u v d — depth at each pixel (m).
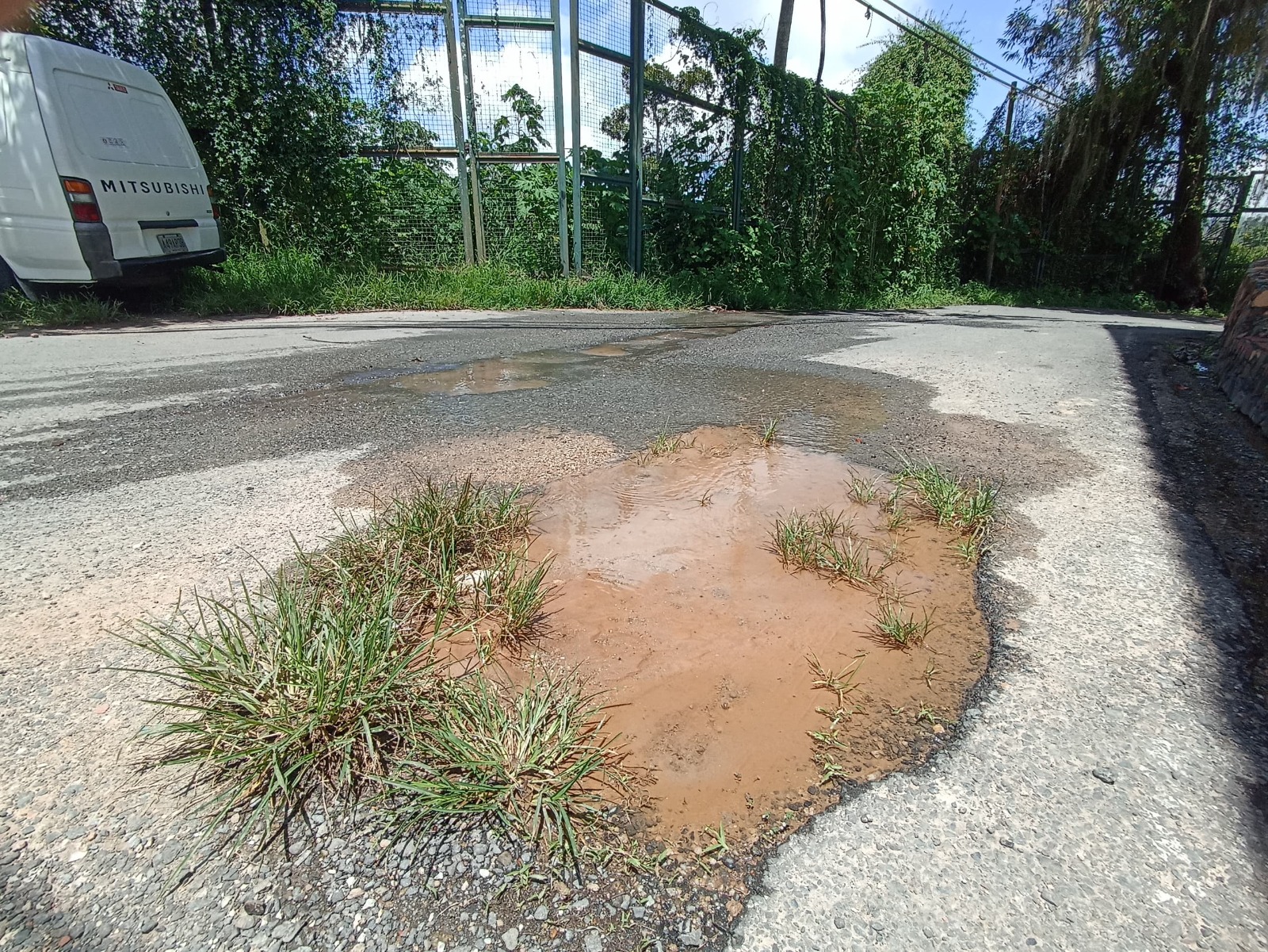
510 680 1.39
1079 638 1.56
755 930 0.93
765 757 1.22
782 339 5.86
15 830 1.03
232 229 7.69
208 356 4.55
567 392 3.63
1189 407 3.55
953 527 2.12
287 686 1.23
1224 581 1.80
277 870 0.99
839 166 10.07
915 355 5.11
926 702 1.36
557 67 7.66
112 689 1.31
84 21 6.88
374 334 5.62
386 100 7.90
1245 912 0.96
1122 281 14.52
